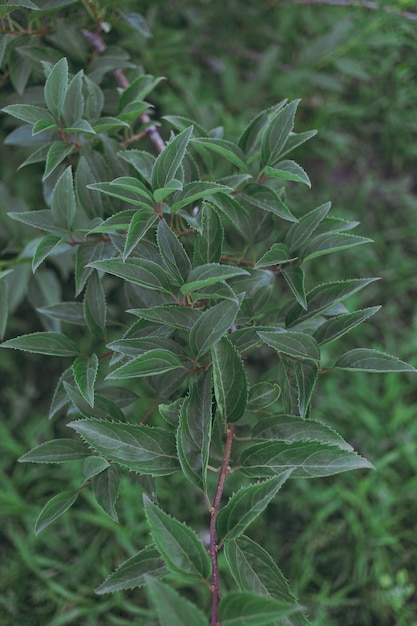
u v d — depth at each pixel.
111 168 0.80
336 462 0.67
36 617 1.18
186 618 0.58
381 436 1.28
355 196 1.43
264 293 0.78
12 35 0.87
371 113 1.42
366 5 1.24
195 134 0.79
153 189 0.70
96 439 0.67
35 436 1.25
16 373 1.30
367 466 0.67
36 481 1.27
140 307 0.77
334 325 0.71
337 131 1.44
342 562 1.22
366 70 1.36
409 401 1.33
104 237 0.78
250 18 1.38
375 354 0.70
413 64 1.33
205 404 0.68
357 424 1.29
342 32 1.30
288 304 0.79
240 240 1.13
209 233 0.70
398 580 1.21
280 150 0.75
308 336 0.69
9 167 1.13
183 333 0.77
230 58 1.42
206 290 0.70
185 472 0.67
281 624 0.65
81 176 0.78
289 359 0.73
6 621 1.18
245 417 0.80
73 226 0.76
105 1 0.88
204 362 0.70
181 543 0.62
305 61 1.35
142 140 1.04
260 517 1.24
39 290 1.02
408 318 1.40
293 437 0.70
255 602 0.59
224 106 1.40
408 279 1.38
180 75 1.32
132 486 1.21
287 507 1.26
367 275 1.39
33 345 0.74
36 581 1.19
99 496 0.72
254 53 1.42
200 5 1.33
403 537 1.25
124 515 1.24
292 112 0.74
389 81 1.38
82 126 0.76
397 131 1.42
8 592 1.19
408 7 1.19
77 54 0.90
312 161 1.45
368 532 1.22
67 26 0.89
